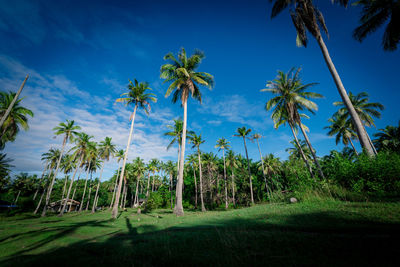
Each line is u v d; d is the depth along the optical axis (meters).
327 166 10.84
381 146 29.67
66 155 43.41
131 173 51.66
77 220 17.64
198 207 38.62
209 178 35.69
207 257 3.31
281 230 4.94
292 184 12.07
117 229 8.98
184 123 18.61
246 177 40.12
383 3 11.87
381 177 8.29
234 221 7.52
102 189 60.62
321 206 7.81
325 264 2.48
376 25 12.38
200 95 21.19
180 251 3.91
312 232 4.42
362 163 8.98
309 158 37.00
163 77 19.28
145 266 3.20
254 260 2.91
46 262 4.00
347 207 6.84
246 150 32.94
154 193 45.75
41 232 9.15
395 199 7.08
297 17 12.91
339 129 28.66
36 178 47.66
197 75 20.02
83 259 4.02
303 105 19.48
